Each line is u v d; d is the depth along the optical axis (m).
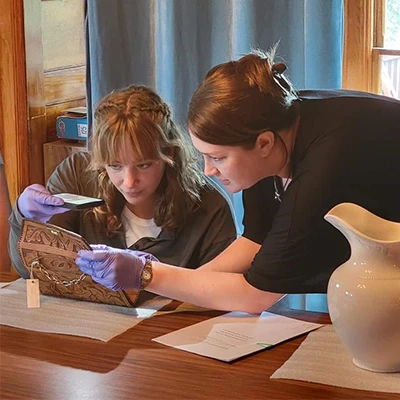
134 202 1.77
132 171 1.71
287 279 1.48
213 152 1.39
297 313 1.61
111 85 2.35
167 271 1.60
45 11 2.60
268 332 1.50
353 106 1.44
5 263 2.26
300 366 1.35
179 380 1.31
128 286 1.59
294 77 2.13
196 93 1.40
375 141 1.41
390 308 1.26
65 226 1.88
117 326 1.54
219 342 1.46
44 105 2.62
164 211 1.83
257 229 1.66
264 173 1.44
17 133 2.57
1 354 1.43
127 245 1.89
